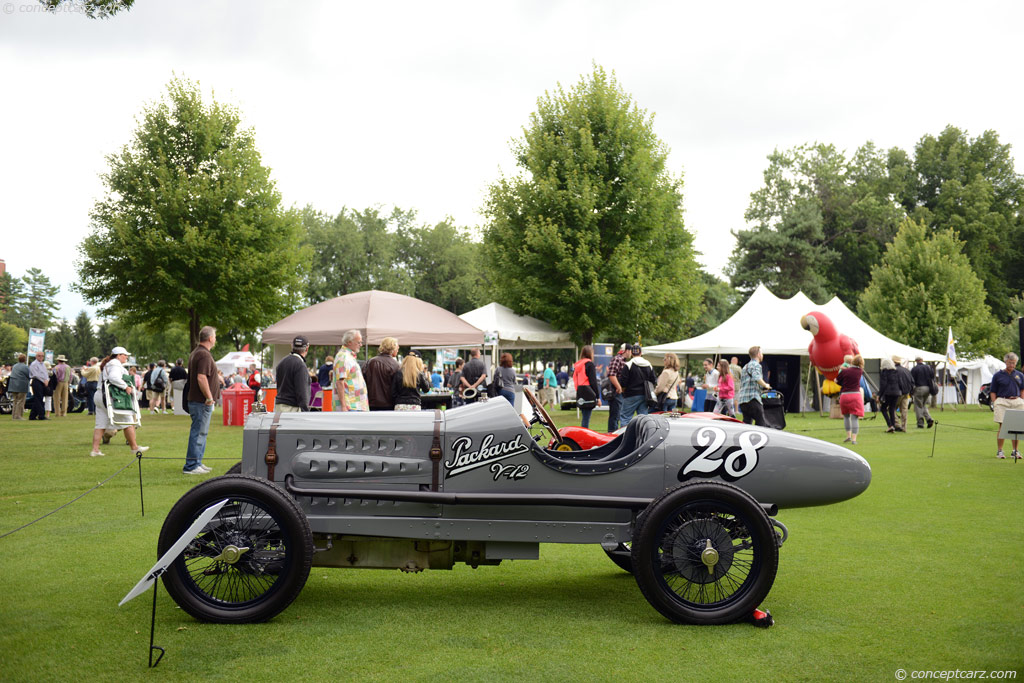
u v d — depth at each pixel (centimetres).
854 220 6406
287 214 2994
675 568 452
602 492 478
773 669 375
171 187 2756
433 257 7100
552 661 385
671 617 443
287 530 439
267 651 398
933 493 923
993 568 575
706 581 450
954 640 418
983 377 4047
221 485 439
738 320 2897
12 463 1165
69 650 397
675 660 387
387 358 965
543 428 667
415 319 1866
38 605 475
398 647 405
